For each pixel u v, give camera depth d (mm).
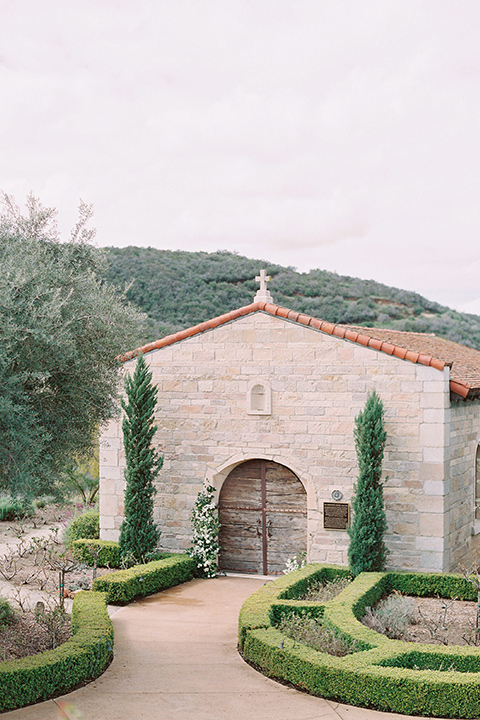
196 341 16375
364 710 8273
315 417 15359
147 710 7852
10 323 8219
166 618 12555
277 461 15688
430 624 11641
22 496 9172
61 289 9648
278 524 16156
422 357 14320
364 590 12328
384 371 14742
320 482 15297
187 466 16469
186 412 16469
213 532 16031
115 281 58531
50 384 9617
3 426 8352
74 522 18047
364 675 8398
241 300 59688
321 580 14273
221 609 13227
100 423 11328
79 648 8977
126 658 10117
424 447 14391
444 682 8141
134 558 15578
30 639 10328
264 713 7910
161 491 16688
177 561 15234
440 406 14281
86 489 23719
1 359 8023
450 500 14773
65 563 15414
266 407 15734
